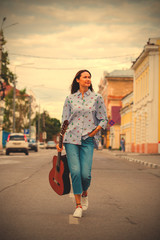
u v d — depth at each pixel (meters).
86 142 5.89
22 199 7.54
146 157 28.78
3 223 5.36
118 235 4.78
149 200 7.70
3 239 4.51
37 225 5.27
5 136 66.19
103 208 6.71
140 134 44.66
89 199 7.75
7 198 7.63
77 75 6.04
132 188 9.72
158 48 38.75
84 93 6.02
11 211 6.27
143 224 5.43
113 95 79.44
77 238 4.59
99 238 4.61
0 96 41.97
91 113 5.92
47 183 10.30
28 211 6.29
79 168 5.77
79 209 5.83
